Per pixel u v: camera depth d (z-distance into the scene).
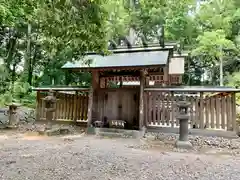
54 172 3.23
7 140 5.79
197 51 14.41
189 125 6.95
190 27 16.91
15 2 5.27
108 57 7.65
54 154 4.33
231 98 6.59
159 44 8.09
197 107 6.91
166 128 7.05
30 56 16.78
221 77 14.89
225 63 16.58
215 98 6.77
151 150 5.06
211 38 13.28
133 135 6.74
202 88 6.76
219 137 6.46
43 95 8.74
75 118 8.27
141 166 3.68
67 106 8.45
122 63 6.88
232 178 3.17
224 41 12.98
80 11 3.78
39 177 3.00
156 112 7.24
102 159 4.05
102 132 7.00
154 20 14.38
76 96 8.36
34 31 15.05
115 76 7.96
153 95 7.30
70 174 3.16
